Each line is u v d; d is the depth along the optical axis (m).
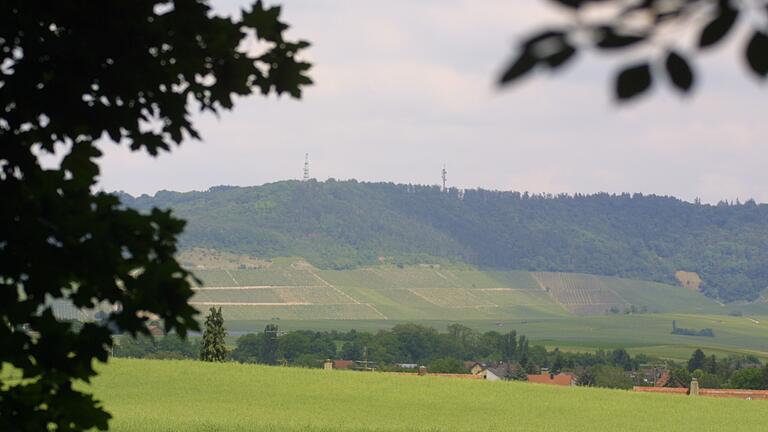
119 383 193.75
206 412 156.00
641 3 8.74
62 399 24.59
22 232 23.03
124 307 23.03
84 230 23.19
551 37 8.61
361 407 177.00
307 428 129.25
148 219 23.72
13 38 24.23
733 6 8.79
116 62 25.16
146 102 27.11
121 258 23.86
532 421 167.62
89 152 26.31
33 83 24.64
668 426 167.25
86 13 24.80
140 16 25.03
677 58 8.70
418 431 133.38
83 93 25.34
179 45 26.19
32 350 23.20
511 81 8.58
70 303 23.95
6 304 23.22
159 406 163.50
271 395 188.50
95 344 23.19
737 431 162.00
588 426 162.38
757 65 8.70
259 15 27.16
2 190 23.88
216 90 27.61
